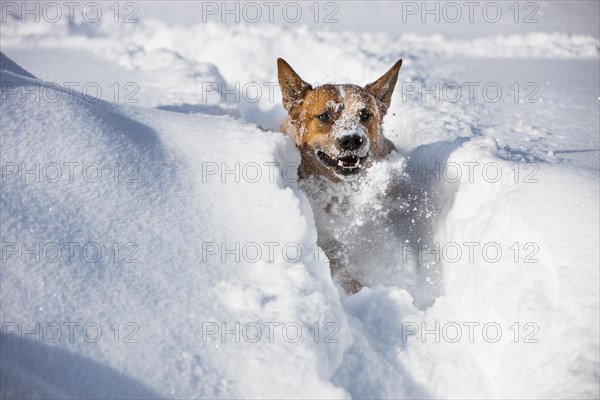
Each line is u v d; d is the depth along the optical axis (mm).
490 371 3564
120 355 2994
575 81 11297
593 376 3053
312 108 6117
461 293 4105
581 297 3346
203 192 4160
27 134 3908
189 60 11062
